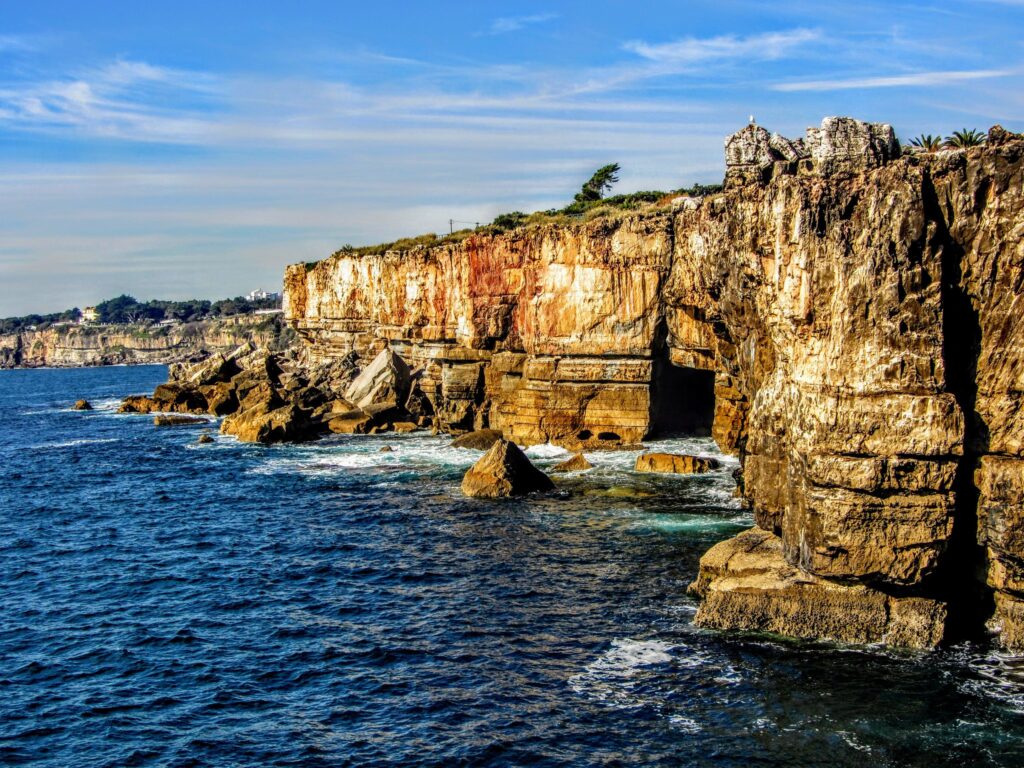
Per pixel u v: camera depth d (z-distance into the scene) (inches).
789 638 1139.9
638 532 1685.5
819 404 1079.6
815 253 1094.4
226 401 4131.4
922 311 1034.7
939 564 1055.6
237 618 1338.6
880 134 1198.9
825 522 1072.8
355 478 2379.4
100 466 2783.0
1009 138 1051.9
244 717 1032.2
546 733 958.4
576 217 3134.8
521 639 1205.1
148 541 1806.1
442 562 1562.5
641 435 2568.9
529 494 2038.6
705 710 979.3
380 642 1225.4
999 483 1026.1
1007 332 1039.0
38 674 1154.7
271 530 1857.8
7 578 1563.7
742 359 1601.9
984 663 1043.3
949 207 1059.3
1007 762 856.3
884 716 942.4
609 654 1134.4
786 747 897.5
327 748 957.2
